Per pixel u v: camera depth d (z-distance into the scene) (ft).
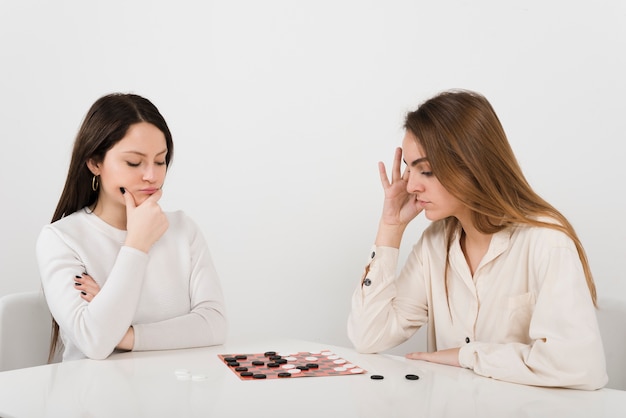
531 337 5.41
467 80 8.84
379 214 9.04
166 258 6.78
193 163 9.21
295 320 9.27
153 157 6.41
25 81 9.04
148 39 9.12
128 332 6.08
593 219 8.54
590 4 8.45
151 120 6.44
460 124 5.76
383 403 4.53
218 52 9.16
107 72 9.11
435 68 8.91
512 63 8.69
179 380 5.09
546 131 8.63
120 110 6.38
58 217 6.81
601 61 8.45
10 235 9.12
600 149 8.48
